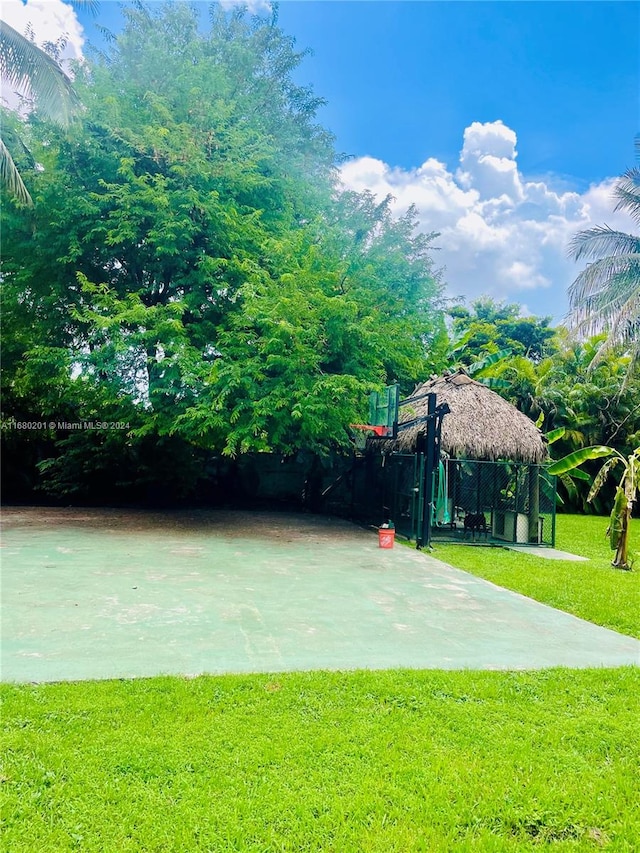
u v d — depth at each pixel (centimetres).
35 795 235
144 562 735
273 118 1476
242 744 281
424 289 1445
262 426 1028
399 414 1139
